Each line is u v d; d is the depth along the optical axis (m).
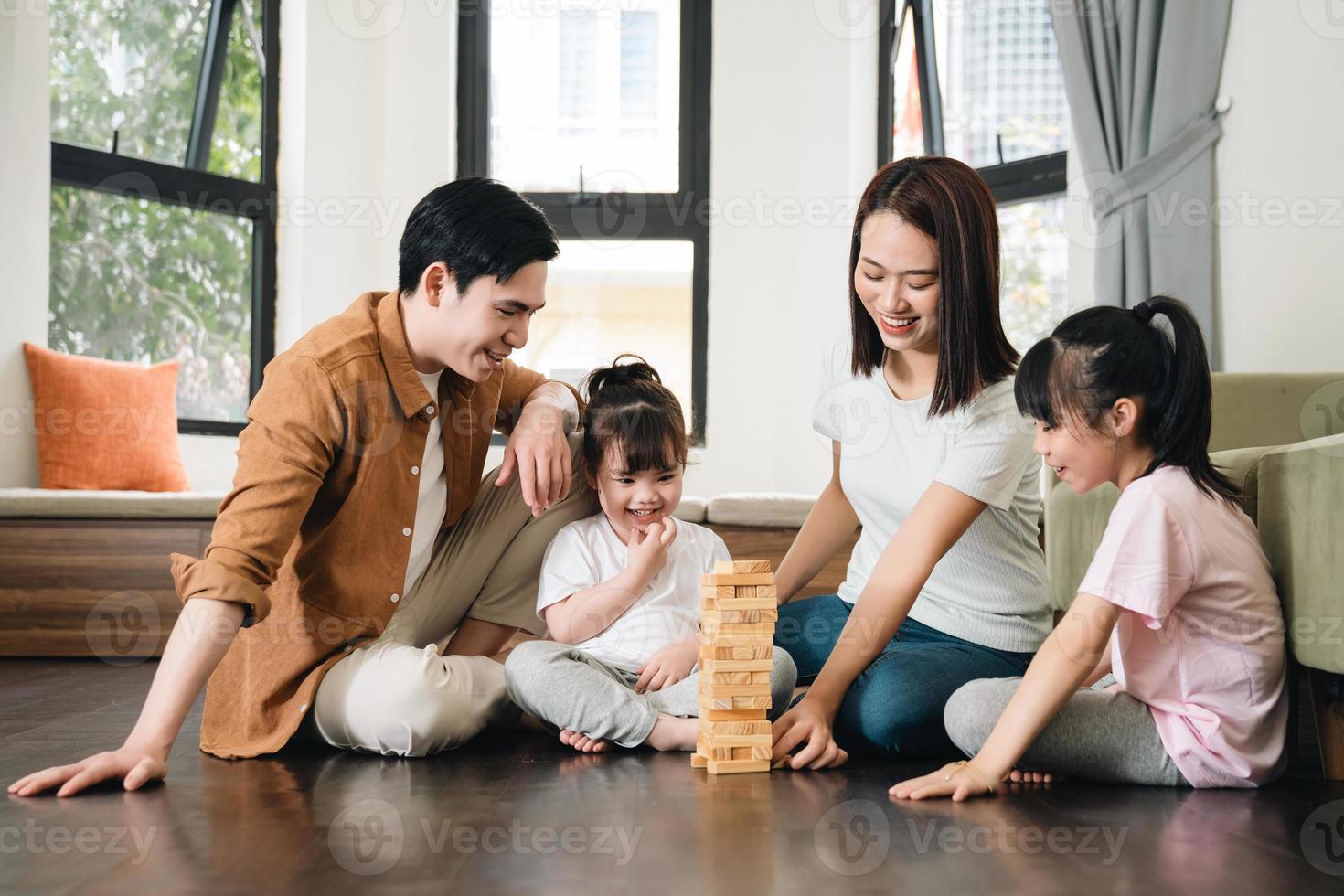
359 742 1.46
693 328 4.41
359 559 1.50
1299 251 2.95
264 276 4.14
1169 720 1.31
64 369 3.40
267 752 1.45
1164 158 3.18
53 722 1.75
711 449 4.31
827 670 1.47
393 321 1.52
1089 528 2.13
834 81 4.27
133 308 3.85
